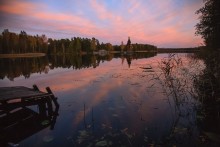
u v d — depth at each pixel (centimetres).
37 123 757
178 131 619
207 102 882
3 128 716
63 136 625
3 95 836
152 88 1230
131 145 544
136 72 2061
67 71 2398
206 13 1781
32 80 1759
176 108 836
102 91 1194
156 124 678
